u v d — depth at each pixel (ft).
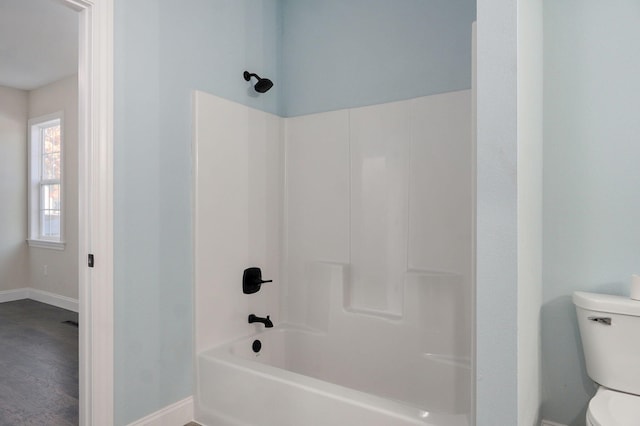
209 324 6.91
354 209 7.84
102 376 5.51
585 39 5.40
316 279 8.11
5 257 15.12
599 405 4.37
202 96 6.86
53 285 14.71
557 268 5.57
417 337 6.84
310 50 8.59
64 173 14.14
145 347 6.05
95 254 5.48
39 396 7.64
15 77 14.15
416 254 7.14
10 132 15.20
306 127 8.50
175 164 6.51
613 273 5.24
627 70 5.16
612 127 5.24
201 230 6.79
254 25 8.23
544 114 5.65
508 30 3.79
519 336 3.80
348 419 4.93
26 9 9.61
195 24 6.92
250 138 7.84
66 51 11.96
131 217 5.88
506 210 3.79
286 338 8.22
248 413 5.90
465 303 6.53
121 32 5.78
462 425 4.36
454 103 6.79
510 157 3.77
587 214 5.40
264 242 8.14
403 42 7.43
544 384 5.67
